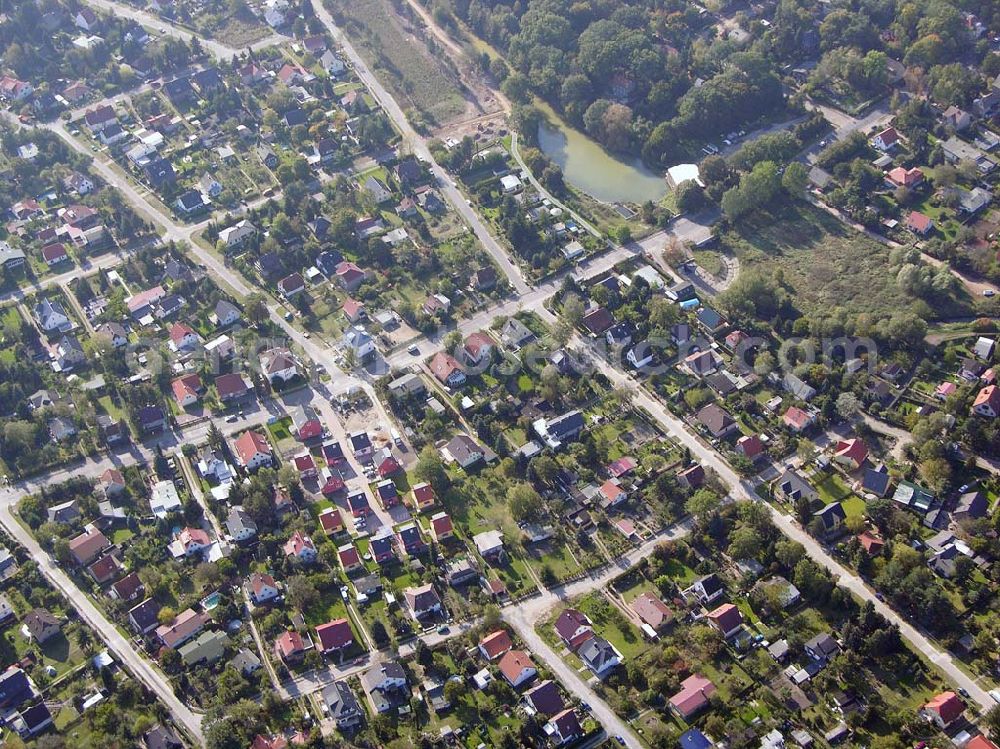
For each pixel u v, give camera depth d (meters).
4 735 185.25
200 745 181.25
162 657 194.62
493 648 194.12
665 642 196.12
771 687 187.88
